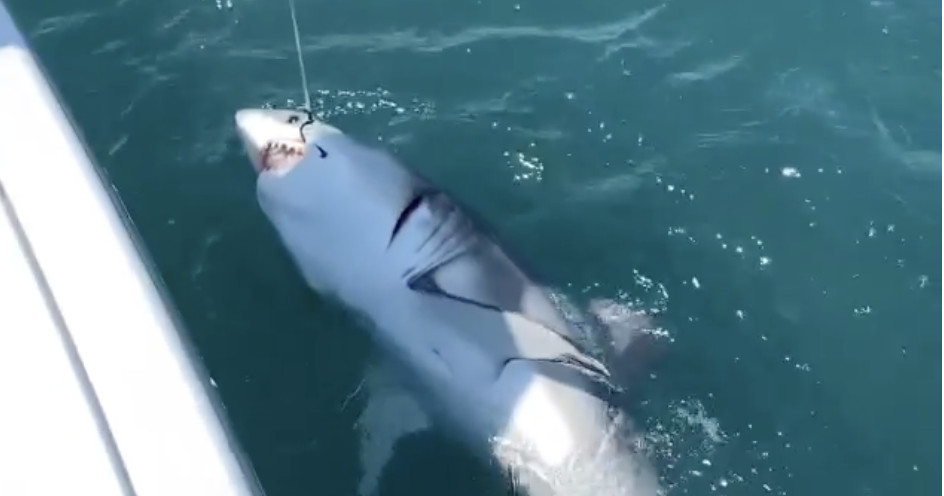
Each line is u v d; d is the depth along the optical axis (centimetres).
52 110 200
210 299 329
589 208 363
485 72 409
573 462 281
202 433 162
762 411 305
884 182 369
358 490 288
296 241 310
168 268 338
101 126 383
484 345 290
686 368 314
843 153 380
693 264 346
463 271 302
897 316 330
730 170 375
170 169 369
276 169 307
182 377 169
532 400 284
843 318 329
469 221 312
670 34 427
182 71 405
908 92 403
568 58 416
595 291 336
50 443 160
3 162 191
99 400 165
